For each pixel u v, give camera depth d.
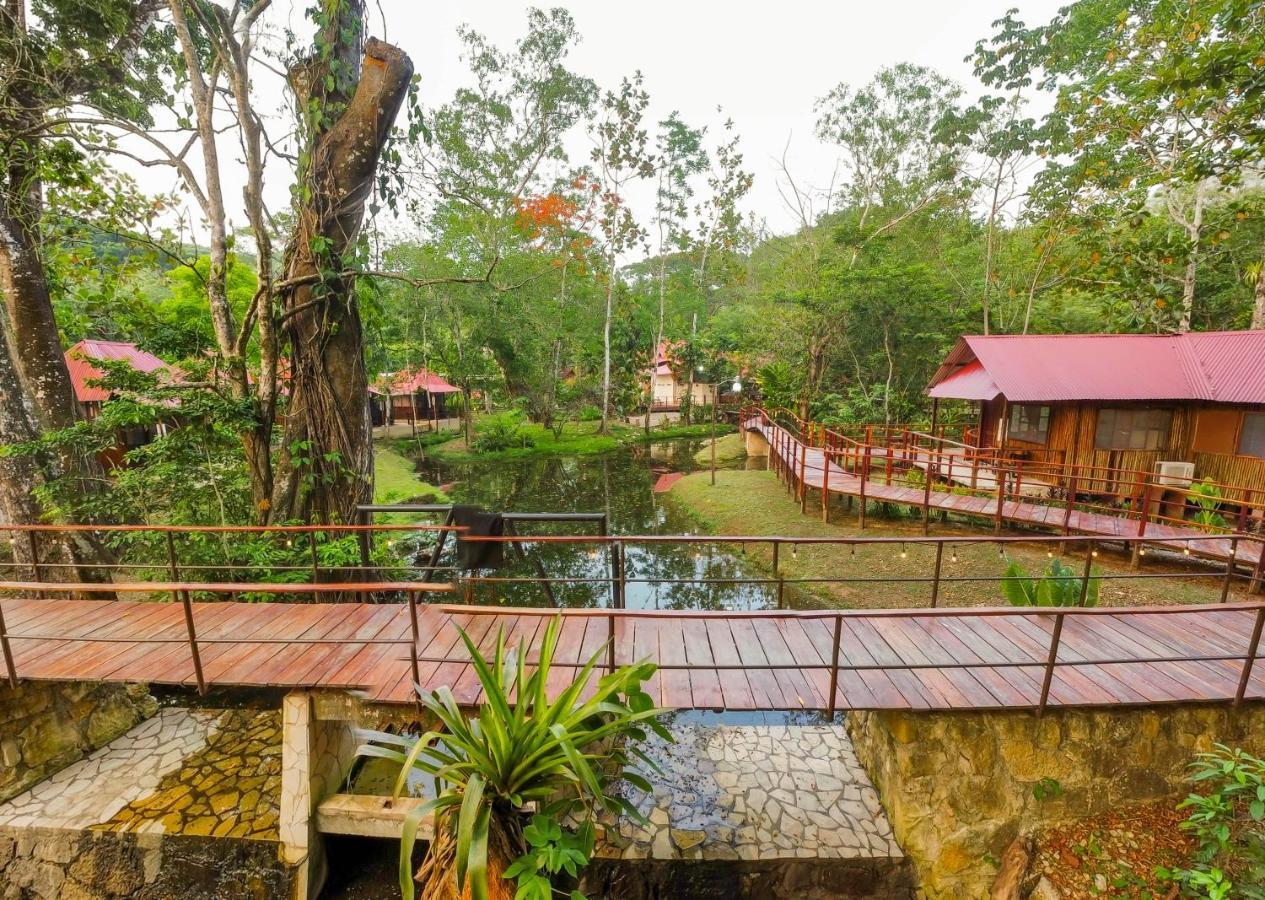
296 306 6.59
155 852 4.18
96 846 4.22
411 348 26.36
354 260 6.62
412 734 5.33
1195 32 8.99
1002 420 11.28
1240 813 3.60
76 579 6.23
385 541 7.61
